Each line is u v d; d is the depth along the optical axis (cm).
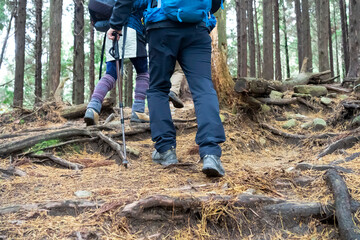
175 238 165
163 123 269
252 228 176
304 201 192
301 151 377
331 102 554
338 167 228
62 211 176
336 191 187
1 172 248
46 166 280
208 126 233
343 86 688
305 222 179
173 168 262
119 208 173
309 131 435
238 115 445
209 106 237
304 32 1571
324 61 1216
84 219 168
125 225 164
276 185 222
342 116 443
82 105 451
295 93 595
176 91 588
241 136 399
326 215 178
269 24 1315
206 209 178
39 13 1180
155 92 269
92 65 1258
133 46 323
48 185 224
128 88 1550
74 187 220
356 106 420
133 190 205
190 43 249
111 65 341
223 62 485
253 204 185
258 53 1975
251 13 1644
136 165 282
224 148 364
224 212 179
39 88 1166
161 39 246
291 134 418
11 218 165
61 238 151
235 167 285
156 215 173
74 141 320
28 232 154
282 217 181
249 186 210
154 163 288
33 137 300
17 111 442
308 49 1565
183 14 234
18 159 281
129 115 472
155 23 245
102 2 317
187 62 251
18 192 209
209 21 261
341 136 356
